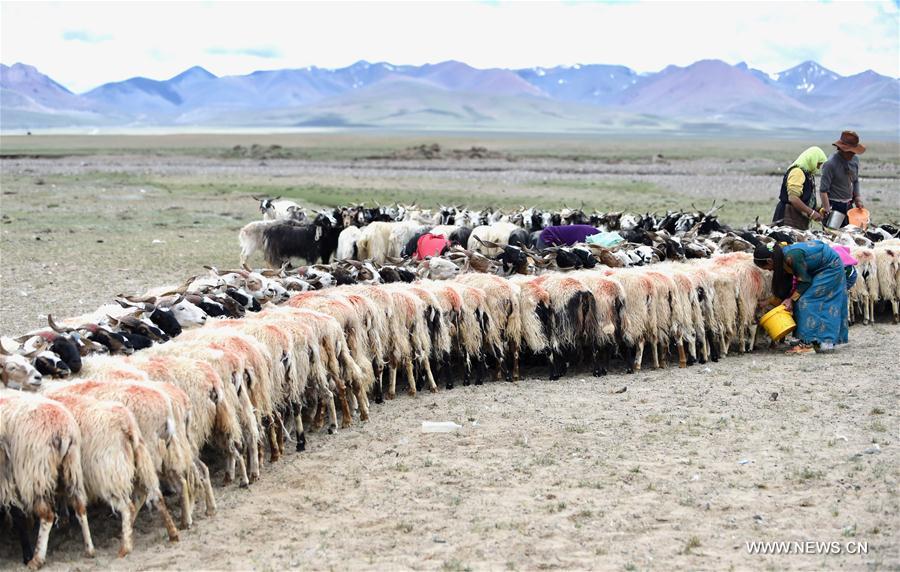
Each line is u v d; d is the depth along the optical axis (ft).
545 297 43.04
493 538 26.09
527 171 207.72
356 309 38.68
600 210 117.39
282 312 36.68
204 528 27.78
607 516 27.32
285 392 34.63
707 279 45.93
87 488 26.02
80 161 245.04
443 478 30.86
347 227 72.74
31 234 93.35
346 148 357.41
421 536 26.43
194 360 30.58
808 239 57.36
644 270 45.50
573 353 47.29
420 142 477.77
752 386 40.70
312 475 31.81
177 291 41.75
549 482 30.14
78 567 25.31
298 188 155.43
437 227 67.67
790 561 24.25
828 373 42.32
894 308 54.29
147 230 98.84
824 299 46.37
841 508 27.30
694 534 25.95
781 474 29.96
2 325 51.65
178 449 27.68
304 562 24.99
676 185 161.58
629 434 34.60
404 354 40.93
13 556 26.27
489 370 46.14
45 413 25.44
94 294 61.82
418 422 37.35
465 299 42.27
